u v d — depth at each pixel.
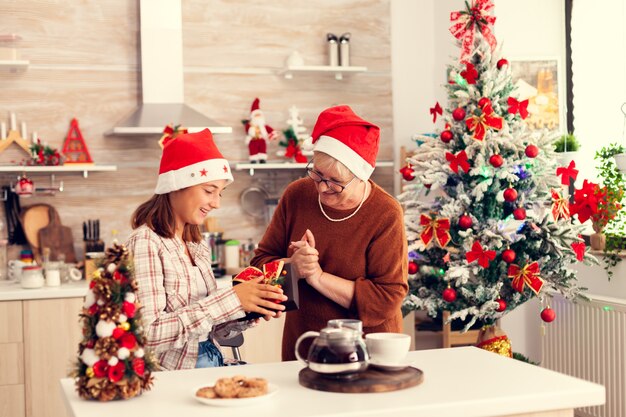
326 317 2.53
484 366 2.10
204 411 1.70
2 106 4.71
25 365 4.15
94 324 1.83
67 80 4.79
